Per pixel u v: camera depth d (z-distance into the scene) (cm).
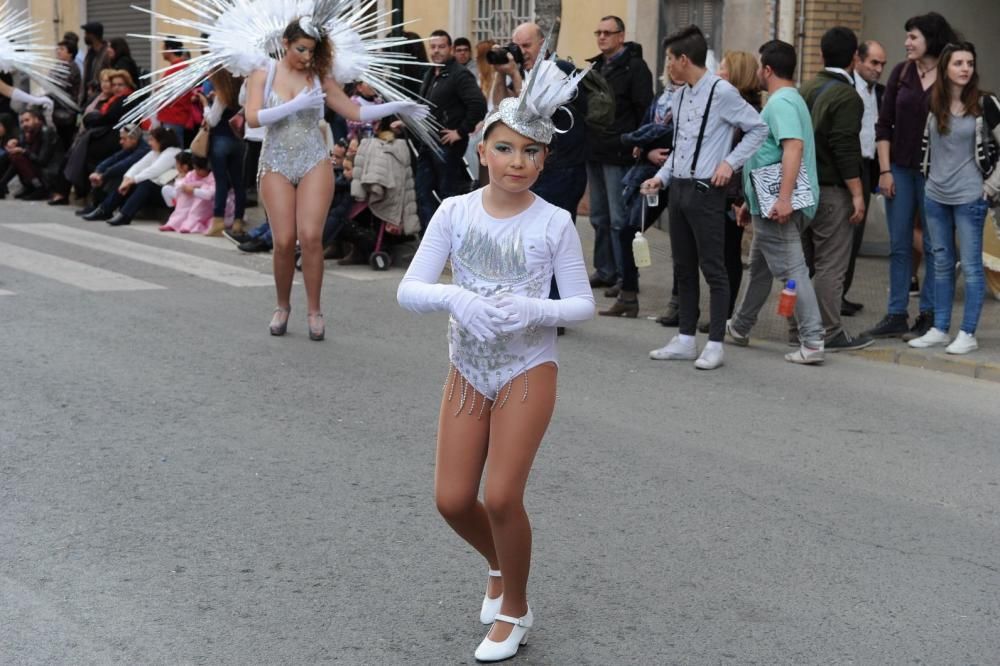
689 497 660
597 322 1134
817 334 978
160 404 812
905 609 529
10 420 768
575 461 716
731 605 530
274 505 635
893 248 1054
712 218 941
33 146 1983
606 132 1196
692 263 968
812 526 623
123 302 1153
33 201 1983
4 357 927
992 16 1552
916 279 1254
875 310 1192
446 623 510
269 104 995
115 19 2772
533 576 556
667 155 1071
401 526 611
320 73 1006
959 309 1177
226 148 1588
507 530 466
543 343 466
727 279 955
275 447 729
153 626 500
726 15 1552
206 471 684
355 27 1041
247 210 1836
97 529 598
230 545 583
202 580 543
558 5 1388
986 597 543
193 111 1766
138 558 565
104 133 1833
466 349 466
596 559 576
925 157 997
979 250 982
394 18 1673
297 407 815
